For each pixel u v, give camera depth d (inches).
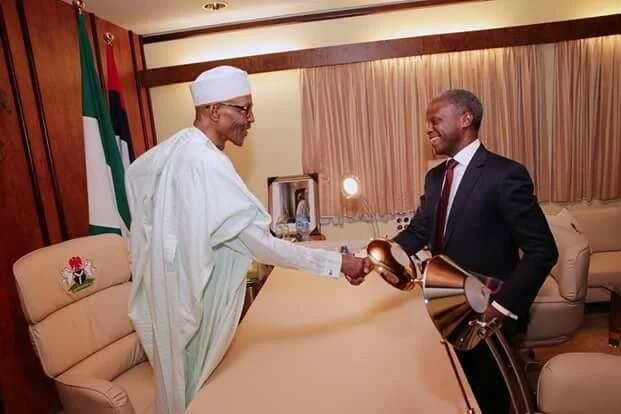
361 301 57.9
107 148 91.9
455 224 53.1
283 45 121.7
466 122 53.1
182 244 44.1
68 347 63.0
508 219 48.1
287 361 42.4
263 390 37.6
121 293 75.6
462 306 29.0
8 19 83.2
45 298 62.0
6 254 80.3
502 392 56.3
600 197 119.4
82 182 99.6
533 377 81.1
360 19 118.2
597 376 44.5
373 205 122.3
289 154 126.4
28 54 87.2
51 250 66.9
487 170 51.1
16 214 82.8
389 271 44.1
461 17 115.6
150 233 47.3
